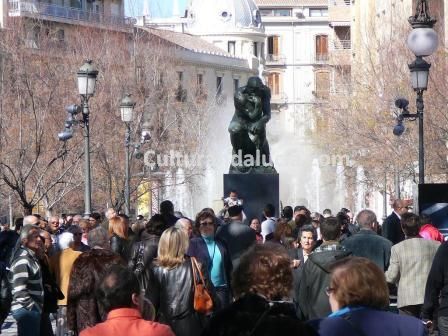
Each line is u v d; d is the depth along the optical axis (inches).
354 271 418.9
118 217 882.1
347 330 409.1
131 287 434.0
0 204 2751.0
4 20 3366.1
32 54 2918.3
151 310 476.1
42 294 766.5
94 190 2800.2
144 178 2901.1
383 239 796.0
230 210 907.4
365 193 3641.7
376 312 416.8
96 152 2640.3
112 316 430.9
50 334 805.2
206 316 642.2
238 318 390.6
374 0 4020.7
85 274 577.0
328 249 670.5
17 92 2600.9
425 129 2438.5
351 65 3673.7
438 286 656.4
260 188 1567.4
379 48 2923.2
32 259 765.3
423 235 858.1
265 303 396.5
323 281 644.1
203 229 778.2
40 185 2375.7
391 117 2581.2
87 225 1082.7
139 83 3452.3
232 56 7253.9
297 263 732.0
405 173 2593.5
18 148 2429.9
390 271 760.3
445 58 2397.9
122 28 4234.7
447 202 947.3
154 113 3417.8
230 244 857.5
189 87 5315.0
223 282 778.2
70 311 582.6
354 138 2898.6
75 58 3137.3
